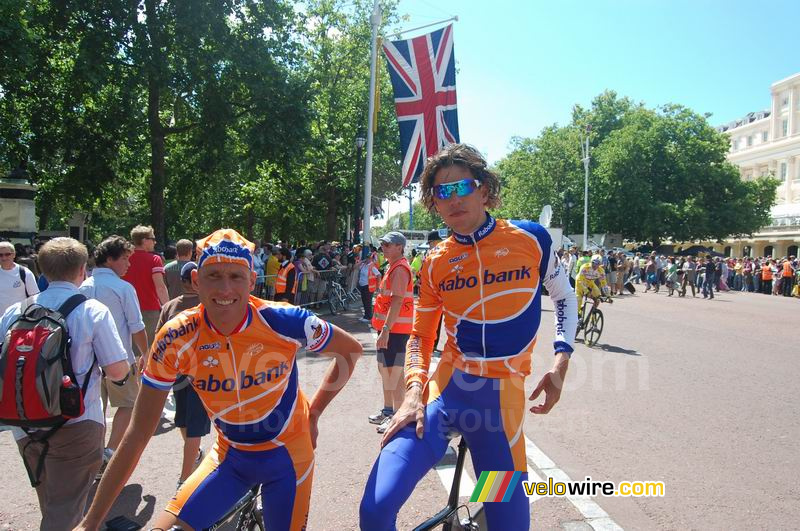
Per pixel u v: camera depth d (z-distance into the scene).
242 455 2.22
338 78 31.27
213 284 1.99
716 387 6.94
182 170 22.05
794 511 3.56
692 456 4.52
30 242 14.73
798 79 73.62
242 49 17.55
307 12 30.61
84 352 2.78
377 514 1.93
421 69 14.14
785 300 24.53
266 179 26.22
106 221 42.47
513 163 54.56
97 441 2.81
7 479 4.10
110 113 17.58
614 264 25.70
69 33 16.91
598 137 54.12
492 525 2.20
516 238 2.28
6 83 16.31
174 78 17.08
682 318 15.30
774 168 77.81
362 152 30.45
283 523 2.23
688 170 46.88
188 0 16.39
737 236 49.81
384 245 5.25
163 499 3.71
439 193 2.28
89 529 1.91
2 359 2.55
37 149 18.55
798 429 5.26
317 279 15.88
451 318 2.33
